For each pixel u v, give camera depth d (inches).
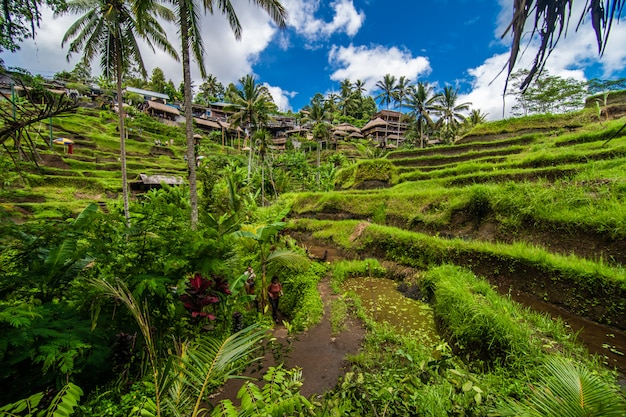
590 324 200.1
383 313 245.4
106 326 144.2
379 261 392.8
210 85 2583.7
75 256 144.9
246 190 844.0
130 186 927.0
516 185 358.3
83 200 770.8
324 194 685.9
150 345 87.0
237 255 218.4
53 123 1175.0
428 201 468.1
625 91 731.4
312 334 208.4
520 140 722.8
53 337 114.3
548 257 249.1
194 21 363.6
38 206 598.5
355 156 1862.7
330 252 484.7
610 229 246.2
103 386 134.0
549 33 47.2
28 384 113.2
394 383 121.6
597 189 292.8
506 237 333.4
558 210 299.0
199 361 77.0
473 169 568.7
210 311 206.1
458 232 391.9
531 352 152.3
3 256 151.0
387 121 2155.5
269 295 276.2
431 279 277.0
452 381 108.2
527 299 243.0
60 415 66.5
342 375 157.9
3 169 428.1
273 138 2331.4
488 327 171.9
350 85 2792.8
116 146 1256.2
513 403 87.6
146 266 167.9
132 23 486.0
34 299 133.6
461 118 1445.6
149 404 83.6
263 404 76.1
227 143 1947.6
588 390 73.2
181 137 1628.9
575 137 545.6
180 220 199.2
